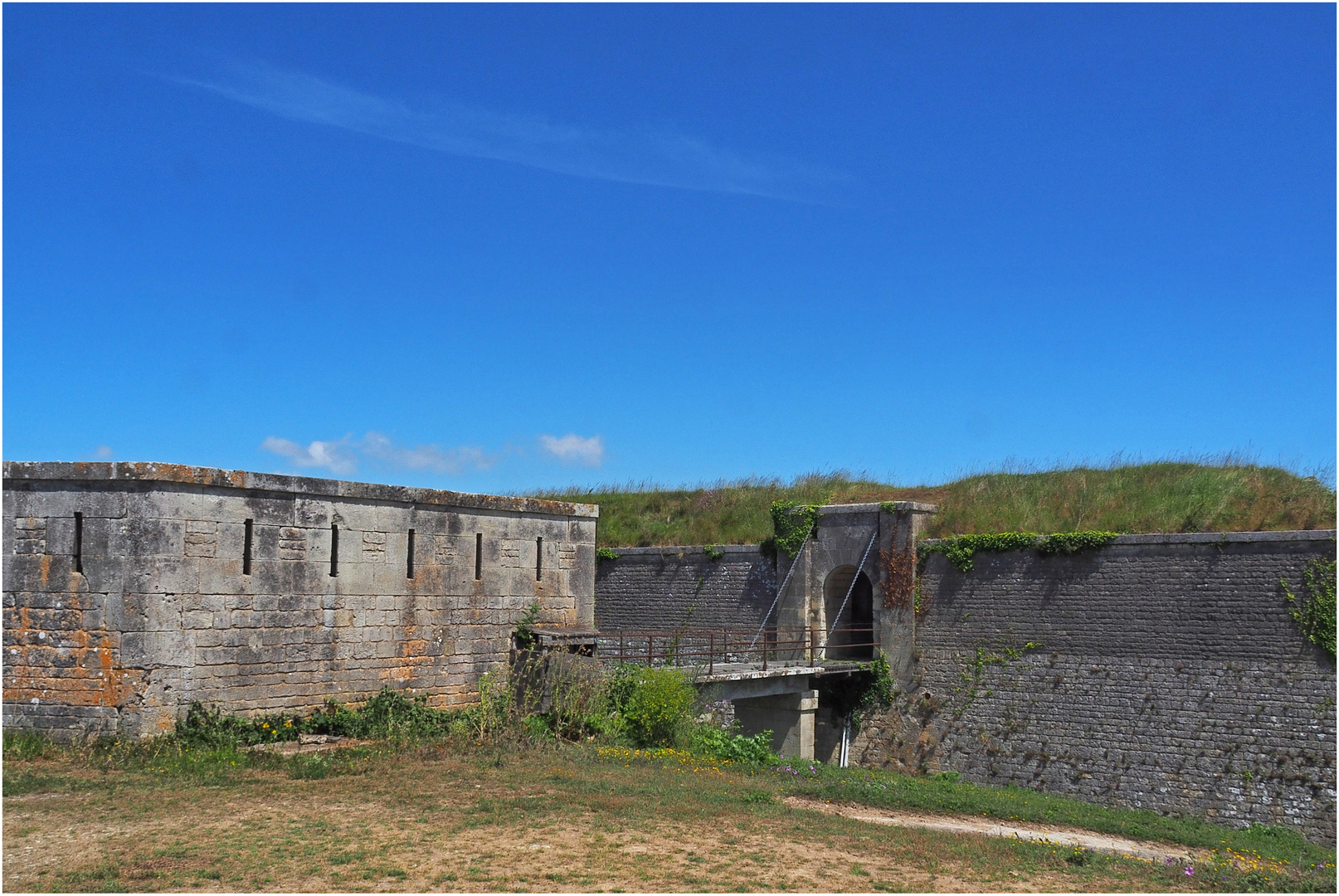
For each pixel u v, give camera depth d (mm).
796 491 34344
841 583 30609
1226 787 22016
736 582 31703
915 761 26719
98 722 14766
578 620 21688
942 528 28141
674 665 23859
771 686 24844
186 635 15289
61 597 15031
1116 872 11852
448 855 10336
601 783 14422
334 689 17219
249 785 13148
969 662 26422
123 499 15031
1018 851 12539
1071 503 27344
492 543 20062
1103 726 23953
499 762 15414
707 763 17734
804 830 12562
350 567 17594
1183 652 23094
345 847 10453
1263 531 22453
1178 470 27844
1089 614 24641
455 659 19188
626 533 35438
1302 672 21438
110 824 11023
